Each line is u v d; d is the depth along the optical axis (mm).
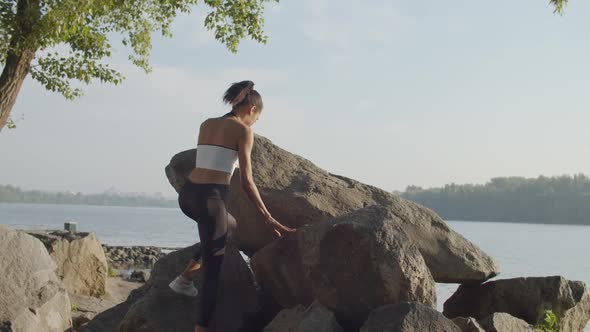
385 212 5469
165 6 15203
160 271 6078
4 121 12430
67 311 6113
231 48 15156
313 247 5426
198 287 5926
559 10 10547
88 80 13984
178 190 7035
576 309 6961
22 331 5281
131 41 15078
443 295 14070
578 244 62531
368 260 5102
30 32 11992
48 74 13789
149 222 112875
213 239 4832
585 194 155750
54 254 11031
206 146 4934
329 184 7160
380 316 4734
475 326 5184
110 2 12617
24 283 5598
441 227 7227
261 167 7012
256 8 15055
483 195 163625
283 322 5180
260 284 6047
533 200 157750
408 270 5047
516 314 6781
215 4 14641
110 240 49375
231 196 6621
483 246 52500
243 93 5055
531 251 46438
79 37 13836
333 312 5215
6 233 5723
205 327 4867
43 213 152125
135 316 5559
